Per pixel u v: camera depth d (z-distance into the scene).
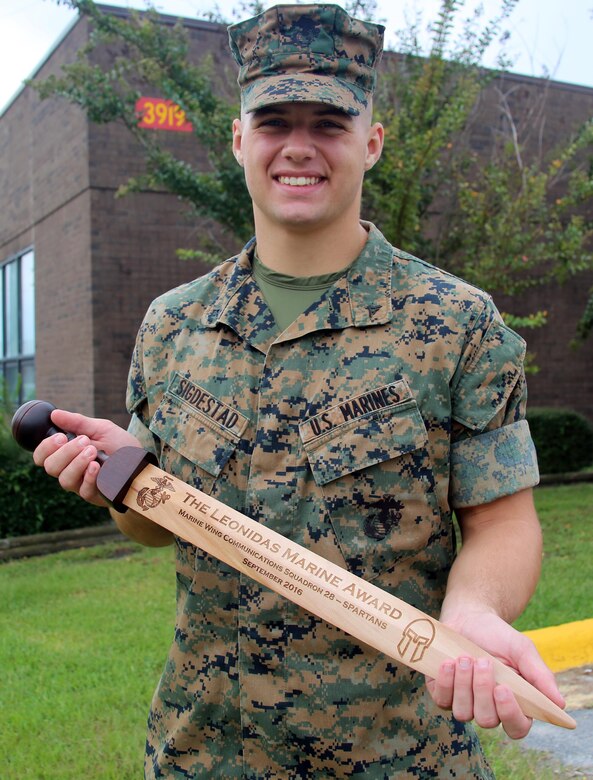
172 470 1.64
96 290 9.12
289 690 1.49
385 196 6.38
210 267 9.55
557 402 11.48
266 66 1.54
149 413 1.73
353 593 1.38
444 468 1.53
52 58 10.09
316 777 1.50
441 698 1.24
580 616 4.38
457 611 1.37
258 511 1.53
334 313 1.57
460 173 7.43
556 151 8.12
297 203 1.54
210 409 1.60
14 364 12.83
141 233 9.24
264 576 1.44
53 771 2.98
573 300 11.49
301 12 1.53
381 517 1.50
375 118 6.45
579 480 10.09
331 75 1.54
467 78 6.70
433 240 7.37
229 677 1.54
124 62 7.21
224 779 1.54
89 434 1.68
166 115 8.68
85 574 5.98
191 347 1.68
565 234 7.07
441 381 1.52
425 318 1.55
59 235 10.15
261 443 1.54
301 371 1.56
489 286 6.88
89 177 9.01
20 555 6.77
